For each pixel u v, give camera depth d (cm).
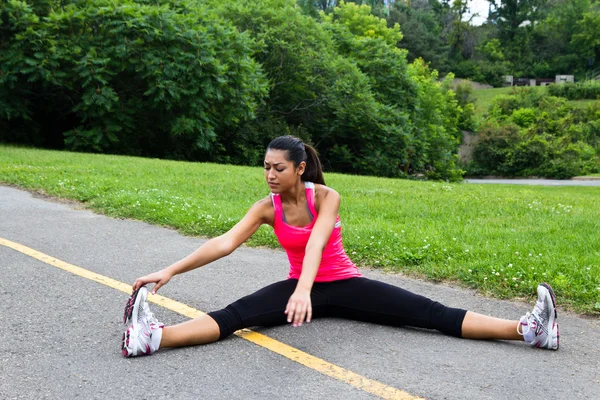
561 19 9944
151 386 308
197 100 2141
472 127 5231
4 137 2159
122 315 420
